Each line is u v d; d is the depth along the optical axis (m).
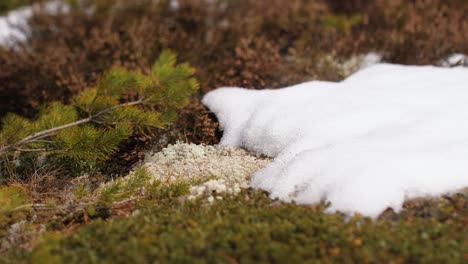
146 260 1.21
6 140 1.39
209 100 1.53
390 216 1.28
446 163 1.32
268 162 1.40
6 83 1.59
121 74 1.43
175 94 1.43
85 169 1.43
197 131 1.49
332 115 1.41
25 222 1.32
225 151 1.43
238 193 1.34
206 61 1.65
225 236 1.23
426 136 1.37
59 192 1.38
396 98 1.46
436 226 1.25
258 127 1.44
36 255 1.22
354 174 1.31
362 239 1.23
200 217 1.28
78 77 1.59
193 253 1.22
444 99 1.45
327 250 1.22
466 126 1.39
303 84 1.50
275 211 1.28
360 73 1.56
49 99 1.57
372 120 1.41
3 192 1.32
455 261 1.20
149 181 1.38
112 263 1.21
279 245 1.22
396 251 1.22
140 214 1.29
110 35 1.65
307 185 1.32
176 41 1.66
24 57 1.61
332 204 1.29
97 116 1.42
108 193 1.33
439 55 1.62
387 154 1.33
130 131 1.41
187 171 1.40
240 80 1.58
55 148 1.40
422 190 1.31
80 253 1.23
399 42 1.64
